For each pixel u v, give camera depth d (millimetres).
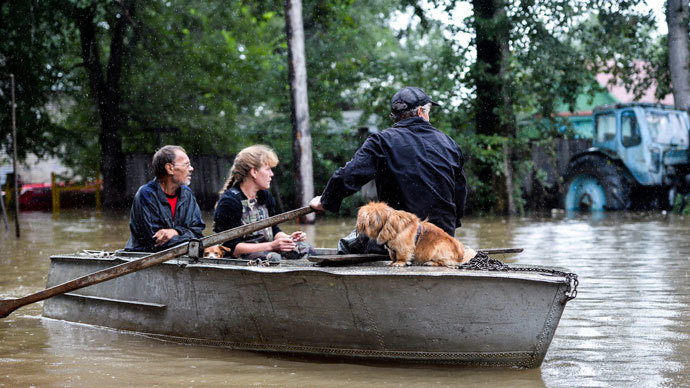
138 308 4766
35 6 20625
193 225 5316
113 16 22312
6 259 8625
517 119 19391
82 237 11617
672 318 4832
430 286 3666
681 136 16484
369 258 4160
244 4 21969
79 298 5176
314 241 10109
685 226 12273
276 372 3752
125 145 25016
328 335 3971
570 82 17312
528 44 17266
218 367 3871
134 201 5199
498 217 15859
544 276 3535
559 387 3379
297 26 14719
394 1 18172
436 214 4234
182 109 24203
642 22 17172
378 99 18781
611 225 12727
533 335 3588
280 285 4023
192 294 4445
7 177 22797
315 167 19188
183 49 23719
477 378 3555
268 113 23250
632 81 18922
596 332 4477
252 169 4887
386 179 4289
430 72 17906
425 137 4324
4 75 21969
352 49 20469
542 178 18391
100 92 22797
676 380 3463
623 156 16562
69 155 24953
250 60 24234
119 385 3502
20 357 4125
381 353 3877
